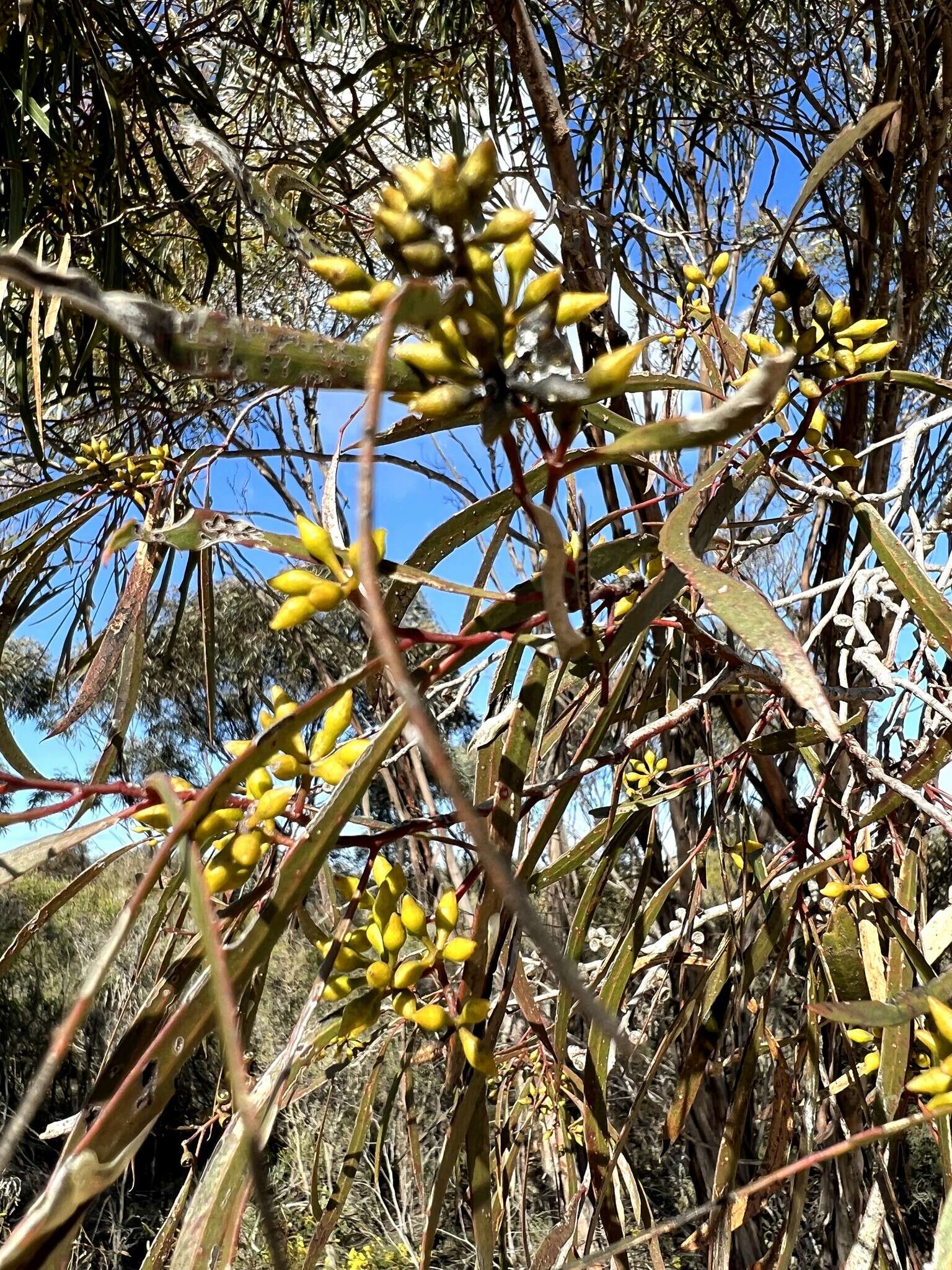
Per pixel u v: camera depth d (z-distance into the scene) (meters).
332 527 0.28
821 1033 0.55
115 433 0.93
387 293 0.18
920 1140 1.26
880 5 0.81
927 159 0.76
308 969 1.78
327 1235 0.40
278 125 0.99
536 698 0.29
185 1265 0.19
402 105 0.97
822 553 0.77
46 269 0.16
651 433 0.18
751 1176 0.84
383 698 0.34
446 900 0.25
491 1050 0.27
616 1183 0.48
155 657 1.60
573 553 0.25
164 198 1.05
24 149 0.69
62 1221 0.16
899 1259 0.40
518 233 0.17
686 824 0.87
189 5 0.90
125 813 0.22
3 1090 2.19
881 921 0.40
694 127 1.12
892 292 0.93
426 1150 1.48
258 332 0.18
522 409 0.17
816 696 0.19
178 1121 1.92
